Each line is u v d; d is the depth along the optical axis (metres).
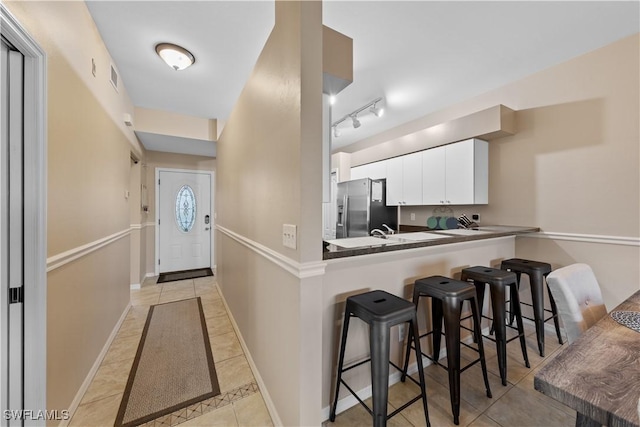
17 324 1.15
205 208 4.96
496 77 2.60
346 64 1.62
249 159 2.05
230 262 2.83
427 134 3.22
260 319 1.78
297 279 1.23
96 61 1.93
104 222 2.10
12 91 1.12
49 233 1.27
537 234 2.50
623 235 2.05
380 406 1.23
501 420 1.44
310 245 1.22
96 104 1.93
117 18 1.84
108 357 2.09
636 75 1.98
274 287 1.53
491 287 1.77
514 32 1.96
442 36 2.00
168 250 4.65
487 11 1.75
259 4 1.71
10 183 1.12
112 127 2.34
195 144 4.03
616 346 0.88
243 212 2.24
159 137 3.63
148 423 1.47
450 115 3.27
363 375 1.62
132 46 2.15
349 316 1.42
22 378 1.16
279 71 1.43
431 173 3.20
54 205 1.32
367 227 3.52
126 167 2.92
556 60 2.33
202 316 2.87
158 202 4.55
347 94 2.96
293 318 1.28
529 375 1.81
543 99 2.48
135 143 3.47
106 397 1.65
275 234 1.50
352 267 1.57
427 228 3.62
